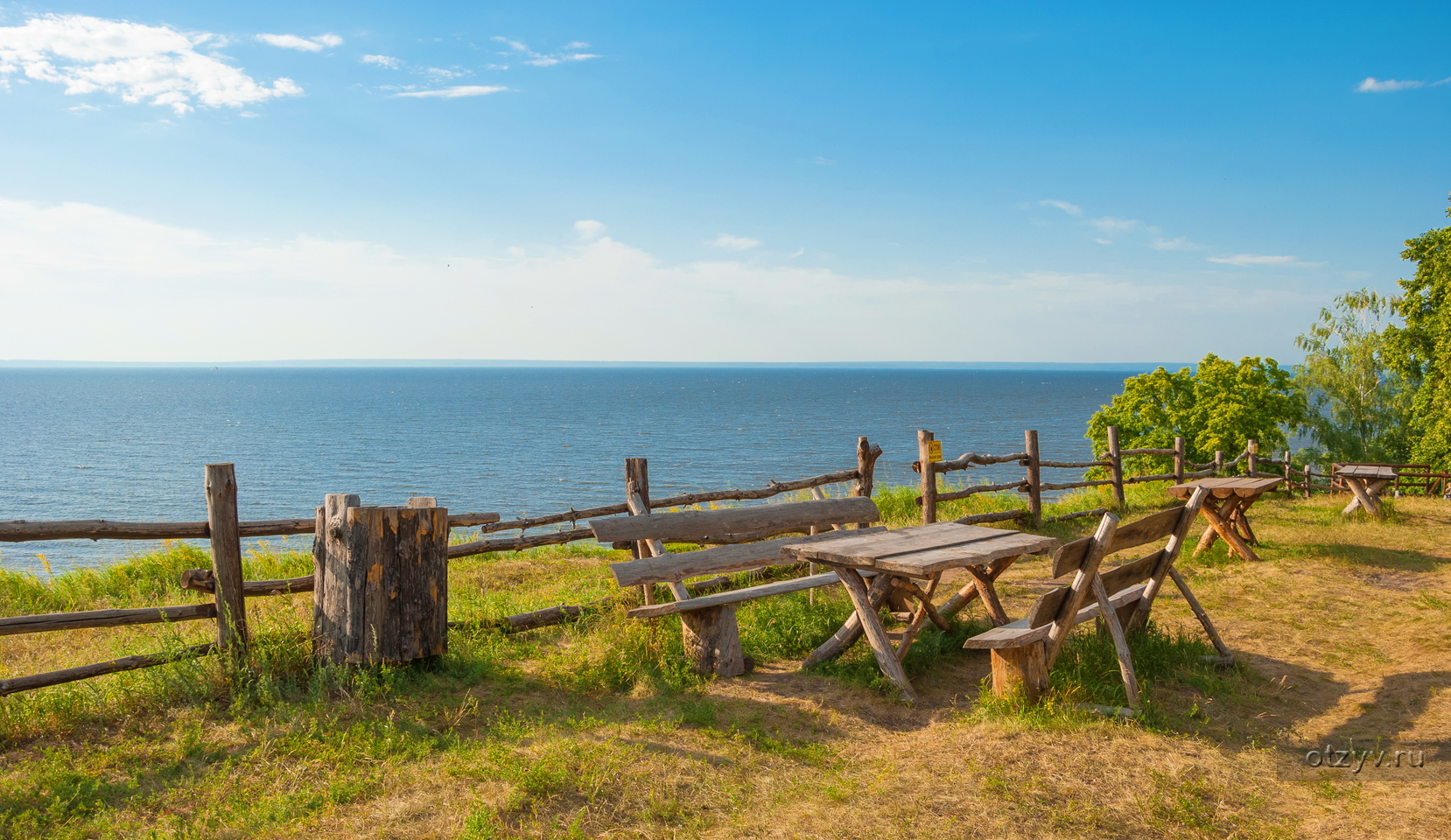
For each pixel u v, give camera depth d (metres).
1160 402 23.69
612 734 4.46
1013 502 13.34
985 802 3.63
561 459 67.69
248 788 3.82
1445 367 20.45
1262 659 5.84
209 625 6.70
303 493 50.62
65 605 7.95
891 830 3.42
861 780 3.98
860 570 6.04
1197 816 3.50
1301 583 8.02
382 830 3.45
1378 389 30.64
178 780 3.91
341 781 3.85
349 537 5.00
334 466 63.94
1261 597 7.54
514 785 3.80
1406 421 29.72
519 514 42.50
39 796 3.72
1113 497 13.21
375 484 54.12
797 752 4.30
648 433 91.19
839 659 5.72
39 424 106.00
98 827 3.48
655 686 5.29
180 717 4.54
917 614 5.72
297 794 3.75
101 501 48.41
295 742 4.27
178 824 3.48
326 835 3.42
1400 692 5.04
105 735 4.34
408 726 4.54
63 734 4.33
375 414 126.19
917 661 5.73
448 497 48.62
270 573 9.34
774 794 3.81
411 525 5.16
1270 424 21.86
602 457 69.31
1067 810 3.55
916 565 4.75
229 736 4.37
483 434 90.88
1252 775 3.96
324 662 5.09
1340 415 31.30
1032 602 7.53
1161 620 6.83
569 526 18.05
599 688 5.30
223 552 5.00
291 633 5.33
